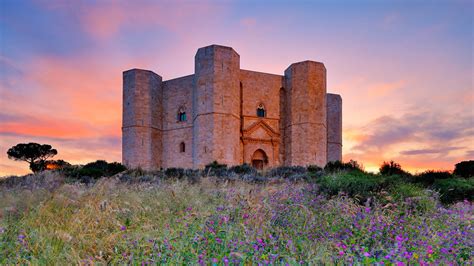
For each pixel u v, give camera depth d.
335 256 5.25
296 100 48.09
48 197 8.58
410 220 7.48
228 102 43.88
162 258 5.22
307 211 7.59
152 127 48.50
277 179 22.67
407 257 5.02
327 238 6.23
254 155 48.00
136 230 6.69
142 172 27.75
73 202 8.16
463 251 5.74
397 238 5.60
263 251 5.32
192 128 47.75
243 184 14.45
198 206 8.62
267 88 49.75
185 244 5.68
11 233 6.36
